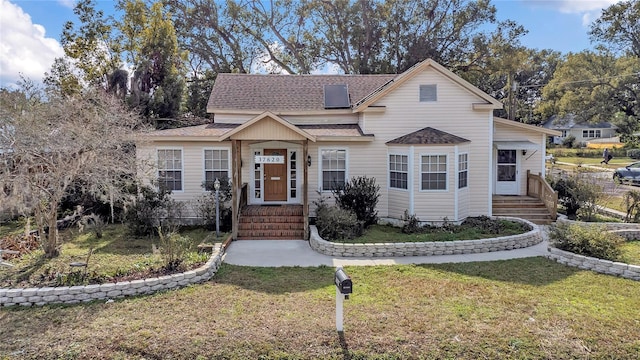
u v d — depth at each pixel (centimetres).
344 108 1605
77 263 847
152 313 710
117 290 780
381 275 917
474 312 711
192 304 748
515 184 1659
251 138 1229
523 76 5734
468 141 1431
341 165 1479
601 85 4053
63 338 625
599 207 1656
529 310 719
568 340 618
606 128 5953
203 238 1245
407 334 634
